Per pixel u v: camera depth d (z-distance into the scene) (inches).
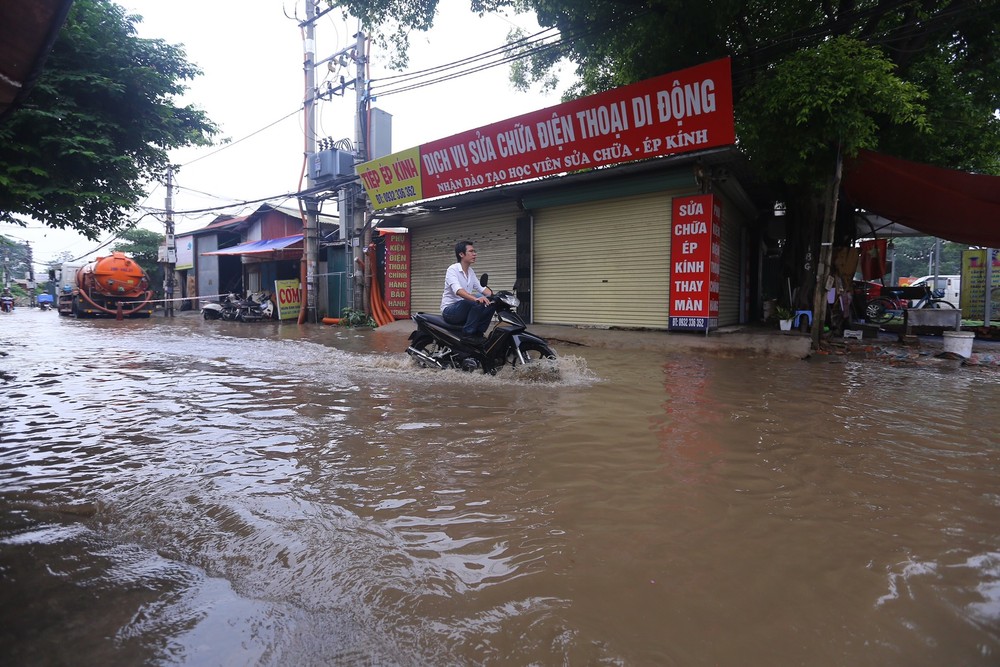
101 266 815.7
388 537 86.7
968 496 104.1
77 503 101.3
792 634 62.8
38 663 59.0
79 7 293.3
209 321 713.6
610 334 378.3
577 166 389.4
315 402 188.7
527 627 64.1
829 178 331.0
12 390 213.6
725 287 435.2
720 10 335.6
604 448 133.0
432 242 542.6
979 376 246.1
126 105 313.7
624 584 73.2
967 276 565.0
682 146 339.9
